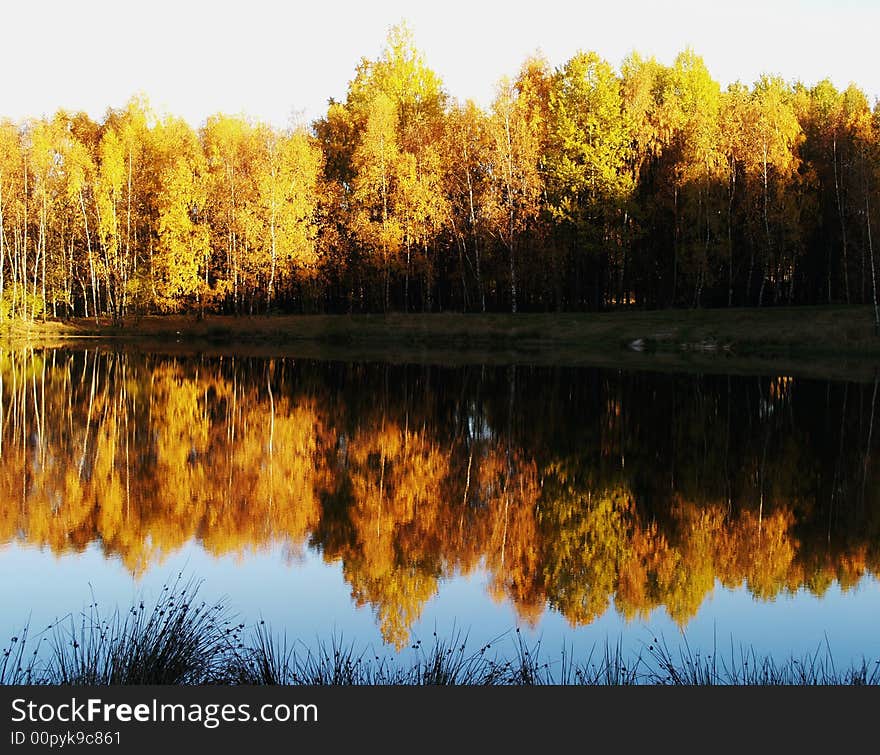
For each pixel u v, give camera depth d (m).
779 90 64.00
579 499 16.50
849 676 8.15
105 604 10.36
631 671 8.48
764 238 50.09
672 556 12.94
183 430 23.45
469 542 13.59
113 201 58.91
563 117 51.28
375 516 15.05
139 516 14.71
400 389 32.34
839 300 56.38
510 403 28.86
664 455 20.69
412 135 56.41
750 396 30.25
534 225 51.41
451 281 59.59
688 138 49.88
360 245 54.91
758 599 11.05
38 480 17.34
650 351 46.16
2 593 10.78
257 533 13.86
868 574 12.06
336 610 10.45
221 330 55.62
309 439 22.38
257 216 55.12
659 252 54.56
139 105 65.62
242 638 9.40
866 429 24.08
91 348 49.66
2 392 30.41
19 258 62.09
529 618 10.30
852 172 49.41
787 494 16.94
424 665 8.44
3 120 57.75
